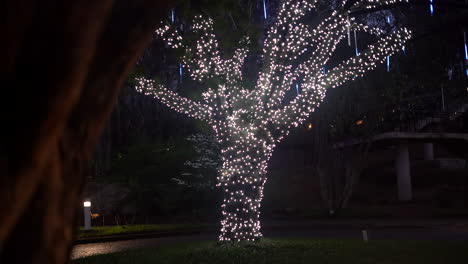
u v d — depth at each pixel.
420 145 39.06
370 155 39.66
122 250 14.30
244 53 12.83
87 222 18.62
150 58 26.98
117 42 1.60
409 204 27.72
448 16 18.23
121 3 1.62
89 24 1.27
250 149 13.36
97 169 29.11
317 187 33.28
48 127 1.27
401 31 13.51
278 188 33.50
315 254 11.32
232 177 13.44
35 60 1.22
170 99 13.67
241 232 13.36
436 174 32.69
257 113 13.28
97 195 27.55
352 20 13.56
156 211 27.59
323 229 20.33
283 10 12.95
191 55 11.85
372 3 13.26
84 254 13.54
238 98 13.23
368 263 9.85
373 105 26.73
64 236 1.61
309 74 13.66
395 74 27.41
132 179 27.80
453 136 28.72
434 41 26.95
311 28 14.05
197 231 20.70
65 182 1.55
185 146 28.75
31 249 1.45
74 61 1.26
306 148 38.16
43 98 1.24
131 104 31.77
